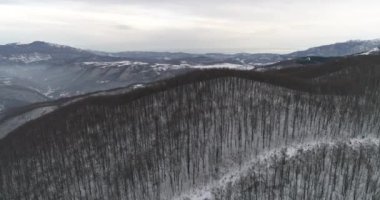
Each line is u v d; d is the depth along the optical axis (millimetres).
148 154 140000
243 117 145500
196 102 159375
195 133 142375
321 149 127312
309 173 116000
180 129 145750
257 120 143375
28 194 144000
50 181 146125
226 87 169125
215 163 132000
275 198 113438
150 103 172625
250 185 118438
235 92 162750
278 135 138750
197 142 139000
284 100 155375
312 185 113938
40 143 176750
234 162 131375
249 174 122812
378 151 127000
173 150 138875
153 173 132500
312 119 145750
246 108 149875
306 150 128000
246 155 133125
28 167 159375
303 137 138250
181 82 194875
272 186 116312
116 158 143875
